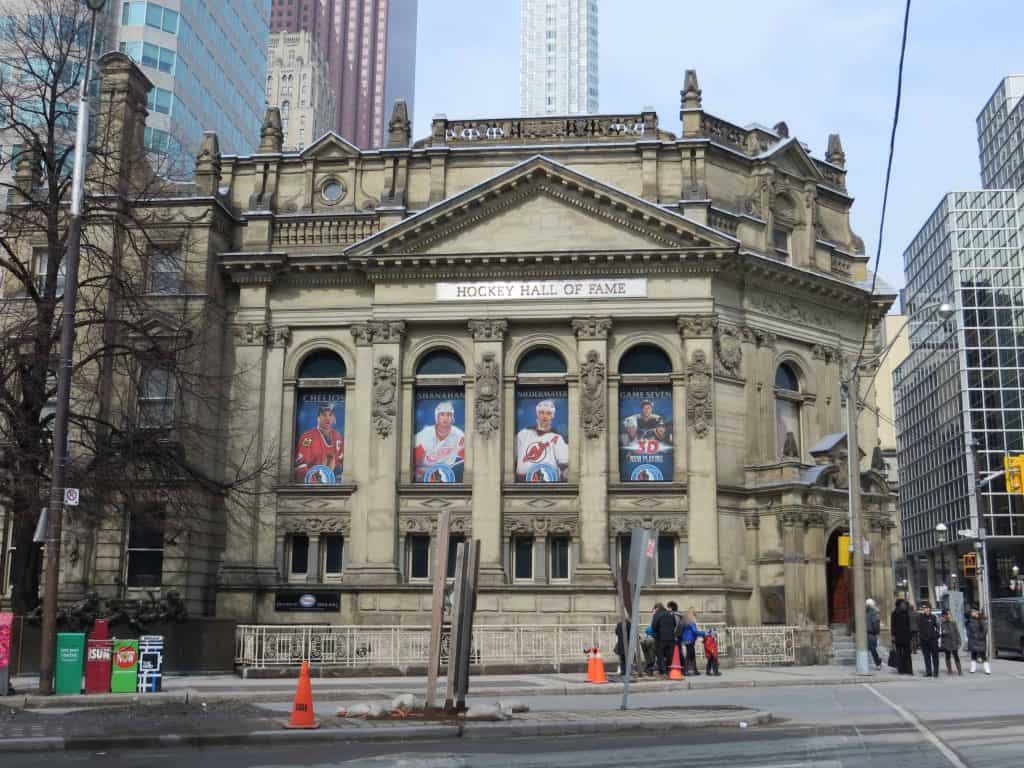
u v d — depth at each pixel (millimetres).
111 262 33969
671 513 41938
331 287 45031
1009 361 109188
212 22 97250
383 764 14789
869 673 33344
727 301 44219
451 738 18188
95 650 25312
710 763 14766
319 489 43250
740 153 46781
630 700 25328
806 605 41219
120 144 40500
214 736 17500
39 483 30906
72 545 39875
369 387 43781
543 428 43375
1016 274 110438
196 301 42312
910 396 129625
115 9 85188
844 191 51688
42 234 40719
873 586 45531
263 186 46531
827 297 47875
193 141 91375
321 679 31453
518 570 42438
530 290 43500
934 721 20250
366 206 46406
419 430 43781
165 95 85938
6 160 37562
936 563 121312
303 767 14523
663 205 44469
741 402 43812
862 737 17766
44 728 18609
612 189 42750
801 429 46688
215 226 44125
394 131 46750
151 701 23984
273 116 47562
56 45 35469
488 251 43406
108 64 43188
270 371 44531
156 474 34094
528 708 21219
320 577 42969
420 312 43781
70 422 34531
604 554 41250
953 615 48188
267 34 117500
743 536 42844
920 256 127375
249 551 42594
